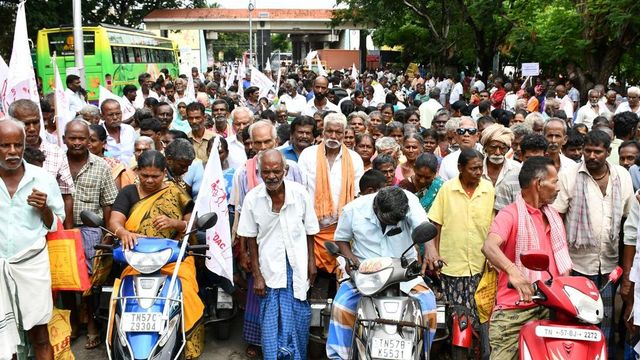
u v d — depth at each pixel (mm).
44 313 4617
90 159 5891
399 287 4289
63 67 23203
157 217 5082
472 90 22703
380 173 5266
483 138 5602
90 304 5785
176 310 4668
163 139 7668
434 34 29312
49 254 4777
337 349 4520
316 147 6051
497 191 5504
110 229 5070
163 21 51469
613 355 5520
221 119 9156
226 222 5352
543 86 18688
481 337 4988
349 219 4727
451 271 5219
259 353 5680
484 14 23156
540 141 5797
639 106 11492
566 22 17969
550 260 4184
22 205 4520
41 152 5320
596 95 12055
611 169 5234
